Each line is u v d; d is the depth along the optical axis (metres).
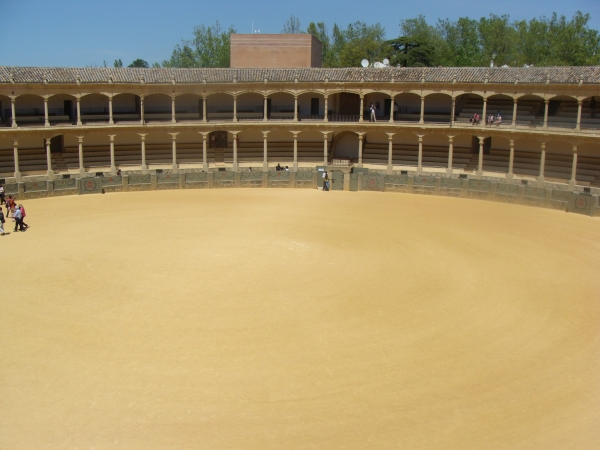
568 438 15.81
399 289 27.48
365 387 18.28
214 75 64.62
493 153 64.06
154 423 16.31
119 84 60.97
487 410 17.09
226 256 32.78
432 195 55.69
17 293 26.58
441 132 61.72
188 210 46.75
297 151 70.06
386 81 63.09
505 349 21.16
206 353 20.55
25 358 20.11
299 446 15.36
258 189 58.44
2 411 16.86
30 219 42.88
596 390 18.34
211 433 15.89
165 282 28.20
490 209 48.47
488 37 112.75
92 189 54.72
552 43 107.81
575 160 53.94
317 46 80.56
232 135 69.75
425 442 15.55
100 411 16.89
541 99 62.53
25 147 61.03
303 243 35.94
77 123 59.62
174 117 63.53
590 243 37.00
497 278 29.45
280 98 71.94
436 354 20.62
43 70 58.94
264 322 23.33
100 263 31.33
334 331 22.48
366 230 39.88
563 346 21.52
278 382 18.53
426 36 111.62
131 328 22.67
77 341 21.48
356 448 15.28
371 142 70.38
